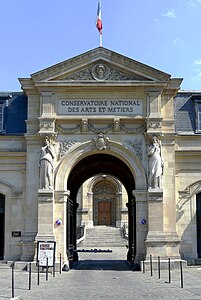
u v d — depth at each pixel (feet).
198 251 104.37
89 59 103.50
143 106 103.19
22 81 104.37
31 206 101.71
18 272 94.22
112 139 102.68
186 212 104.47
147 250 97.14
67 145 102.37
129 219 126.00
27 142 103.35
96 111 103.04
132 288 69.15
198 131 108.47
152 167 100.01
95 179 216.54
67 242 104.32
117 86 102.68
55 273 93.71
